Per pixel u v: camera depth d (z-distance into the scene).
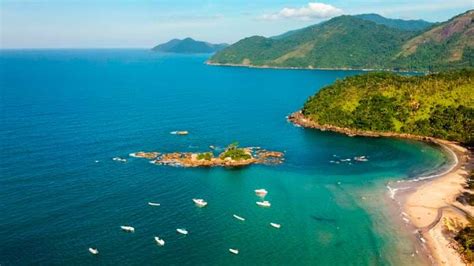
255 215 134.00
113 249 110.94
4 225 120.56
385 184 160.50
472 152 198.88
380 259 110.38
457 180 163.62
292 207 140.38
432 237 120.19
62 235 116.56
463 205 140.62
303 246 116.38
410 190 154.12
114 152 193.12
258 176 168.38
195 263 106.81
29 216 126.56
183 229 122.50
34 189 146.88
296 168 178.62
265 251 113.50
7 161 175.25
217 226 126.00
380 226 127.25
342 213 136.00
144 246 113.19
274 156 193.75
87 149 196.38
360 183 161.88
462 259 109.25
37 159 179.38
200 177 165.62
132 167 173.88
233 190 153.75
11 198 138.88
